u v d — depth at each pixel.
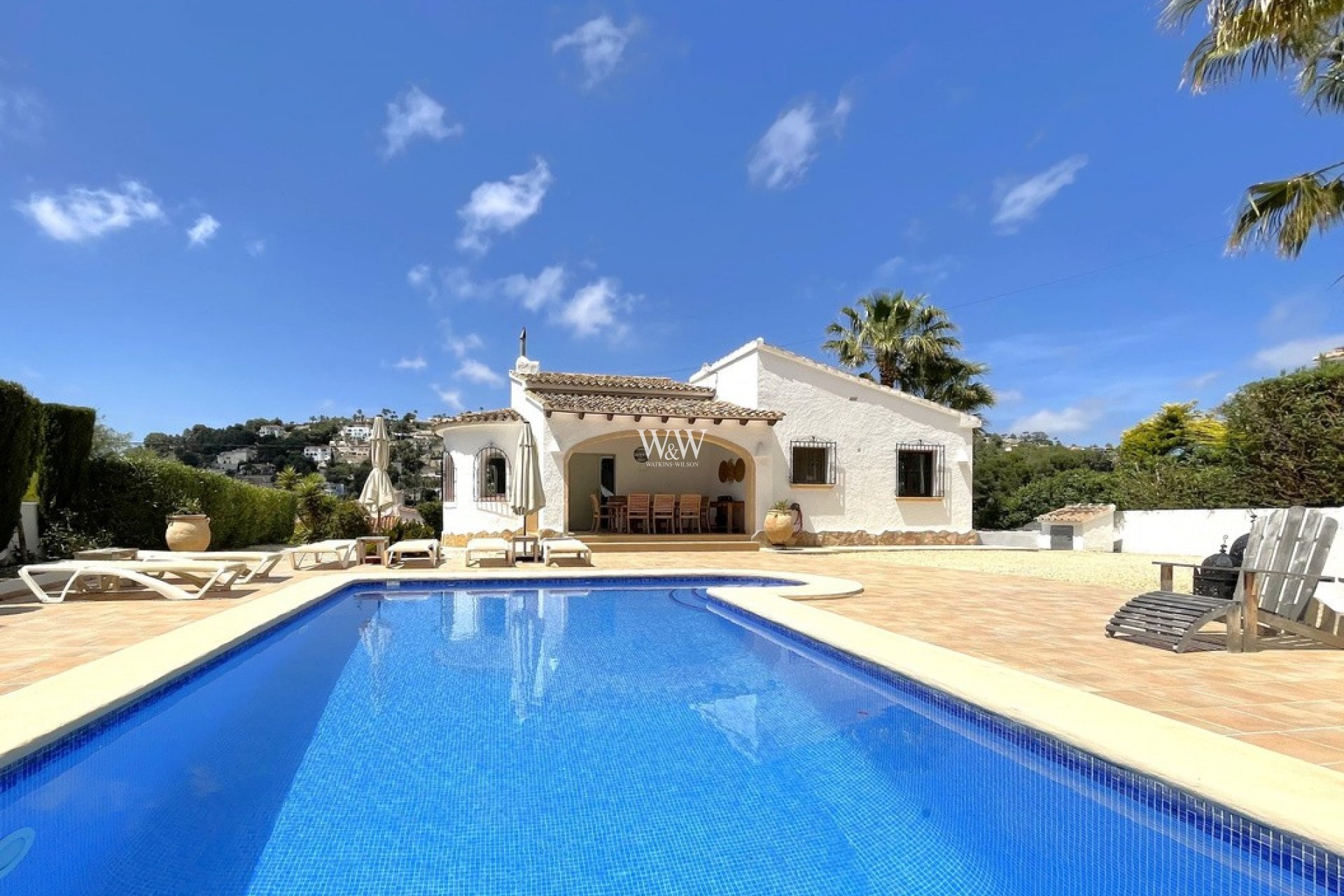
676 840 3.04
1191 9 10.30
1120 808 3.15
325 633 7.47
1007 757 3.86
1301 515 5.70
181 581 9.75
